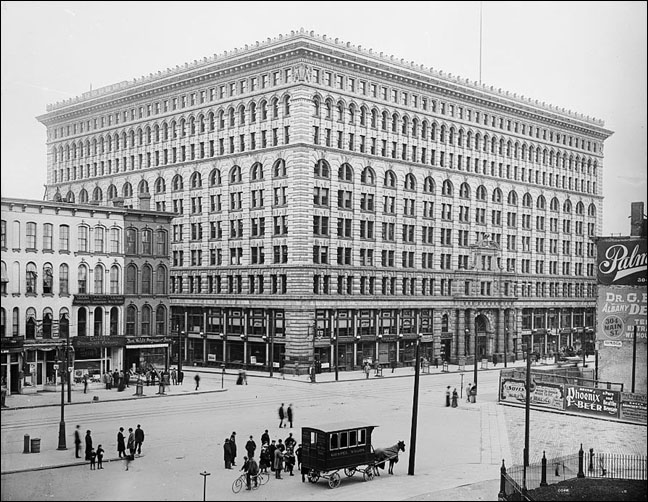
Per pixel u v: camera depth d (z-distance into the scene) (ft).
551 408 219.82
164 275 285.02
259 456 153.28
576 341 451.94
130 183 383.04
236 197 335.06
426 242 361.92
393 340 340.59
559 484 134.72
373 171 337.11
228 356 332.39
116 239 270.26
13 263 239.91
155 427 180.96
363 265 332.39
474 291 381.81
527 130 421.18
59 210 253.03
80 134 410.11
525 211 419.74
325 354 316.40
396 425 193.98
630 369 234.38
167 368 283.59
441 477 140.87
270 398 232.73
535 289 424.05
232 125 337.31
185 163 355.56
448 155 374.43
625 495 127.03
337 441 134.00
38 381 245.04
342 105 324.39
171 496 122.21
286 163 313.12
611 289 238.48
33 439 152.66
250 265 325.83
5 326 237.25
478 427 192.95
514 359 400.67
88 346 255.70
